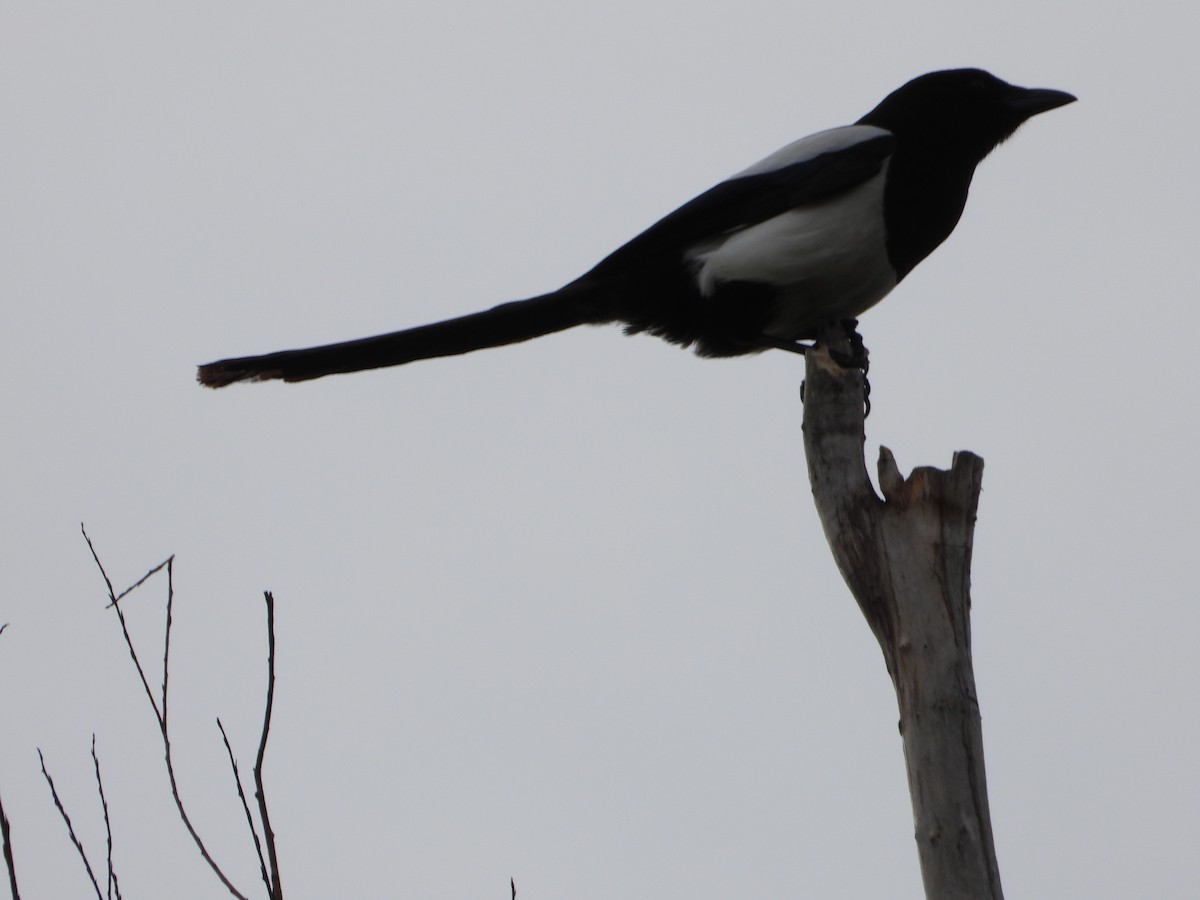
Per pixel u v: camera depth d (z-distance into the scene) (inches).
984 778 258.8
